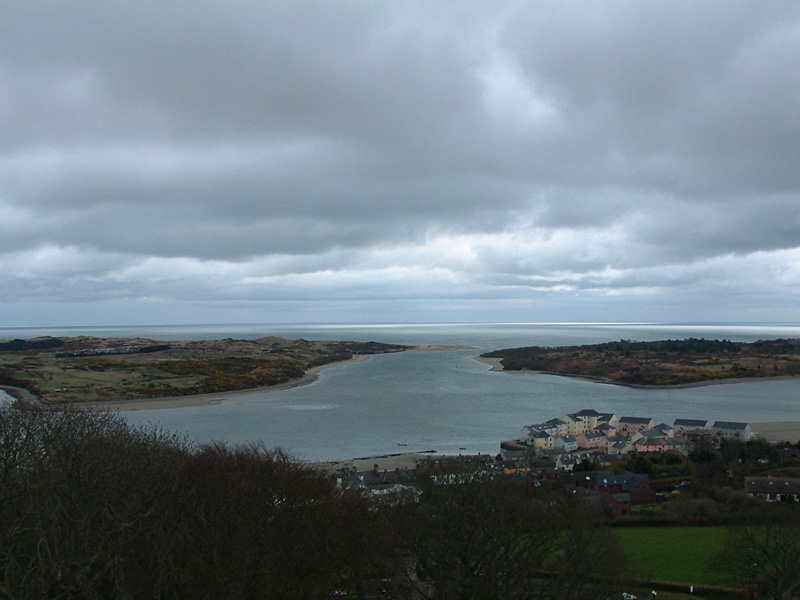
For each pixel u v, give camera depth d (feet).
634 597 161.89
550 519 147.54
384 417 531.09
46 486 108.27
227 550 112.57
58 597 91.91
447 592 131.64
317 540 127.44
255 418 524.11
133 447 177.68
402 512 148.36
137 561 107.55
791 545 174.09
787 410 596.29
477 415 548.31
